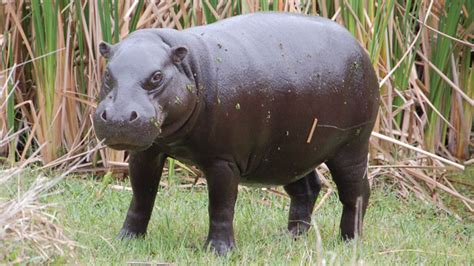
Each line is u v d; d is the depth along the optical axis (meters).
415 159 21.78
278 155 15.12
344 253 14.88
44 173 20.14
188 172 21.06
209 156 14.28
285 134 14.91
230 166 14.44
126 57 13.40
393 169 21.25
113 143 12.94
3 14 21.31
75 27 21.20
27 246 12.23
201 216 17.55
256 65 14.48
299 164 15.43
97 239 14.99
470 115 23.31
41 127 20.67
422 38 22.78
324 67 15.20
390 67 21.86
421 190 20.98
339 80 15.34
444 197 21.33
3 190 13.35
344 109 15.48
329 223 17.84
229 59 14.27
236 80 14.18
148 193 15.23
